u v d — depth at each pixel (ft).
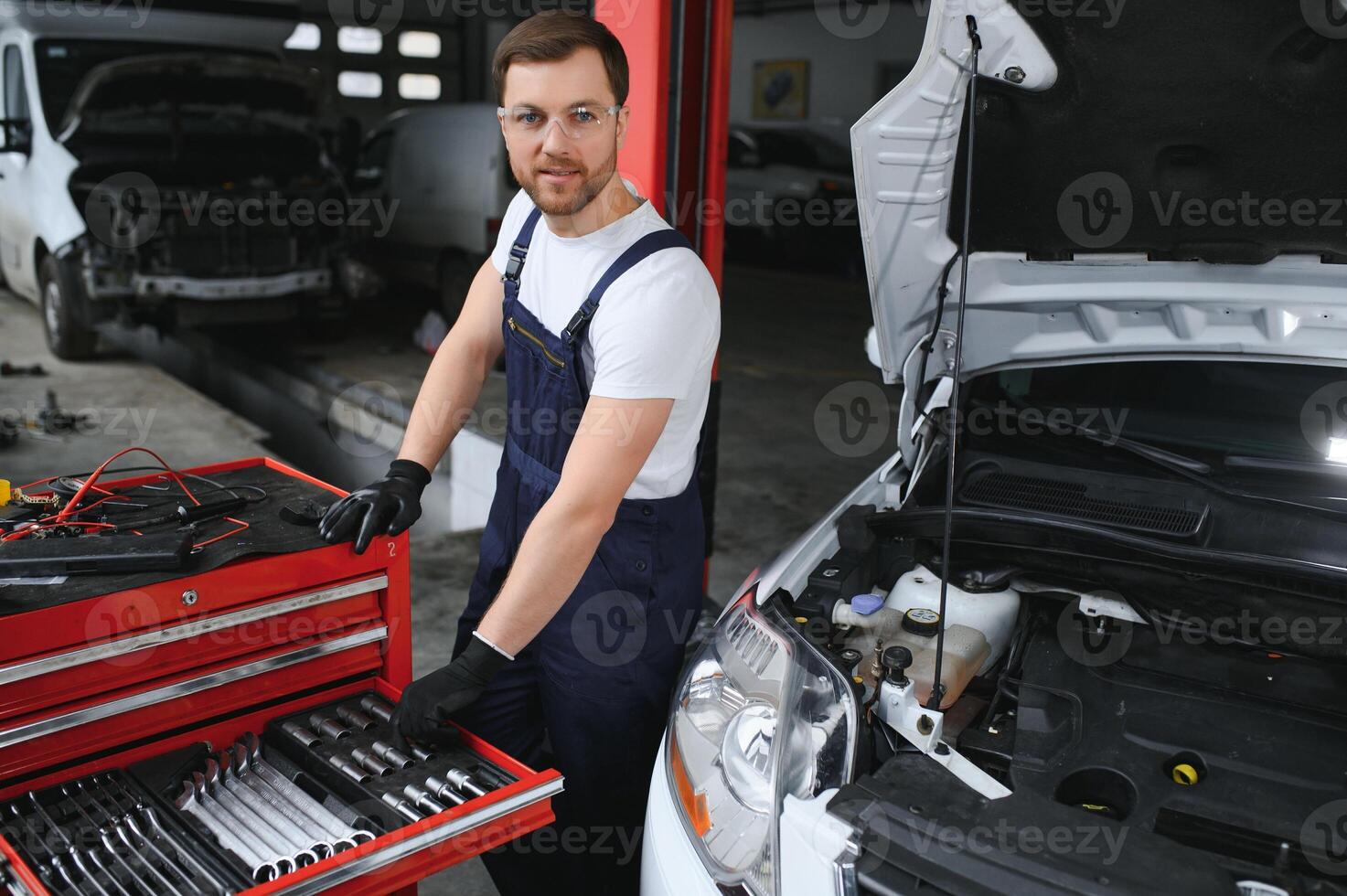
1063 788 4.85
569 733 5.88
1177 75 4.92
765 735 4.77
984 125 5.49
